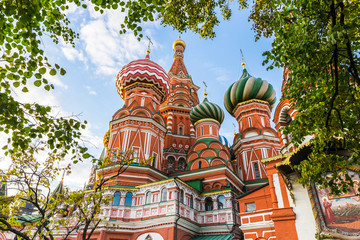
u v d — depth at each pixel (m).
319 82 7.48
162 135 30.98
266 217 17.38
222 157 29.84
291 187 15.35
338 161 7.85
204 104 34.94
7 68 5.66
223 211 22.36
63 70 5.99
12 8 5.09
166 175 28.14
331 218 12.58
